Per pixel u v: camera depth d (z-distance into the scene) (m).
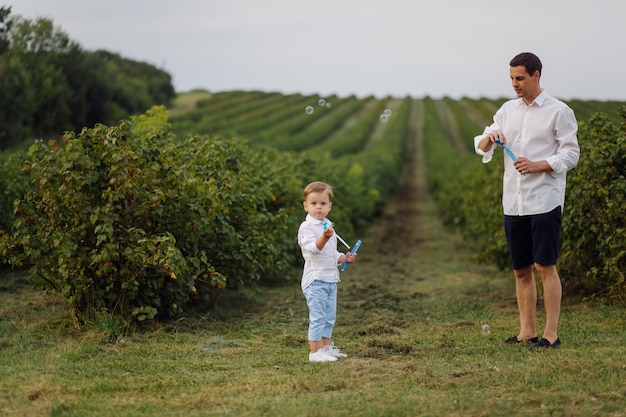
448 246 16.59
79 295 6.87
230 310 8.28
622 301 8.13
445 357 5.86
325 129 54.44
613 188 8.00
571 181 8.48
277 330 7.29
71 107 27.94
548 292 6.18
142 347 6.30
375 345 6.32
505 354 5.90
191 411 4.48
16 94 21.81
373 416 4.31
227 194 7.61
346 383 5.03
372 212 23.00
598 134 8.38
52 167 6.73
